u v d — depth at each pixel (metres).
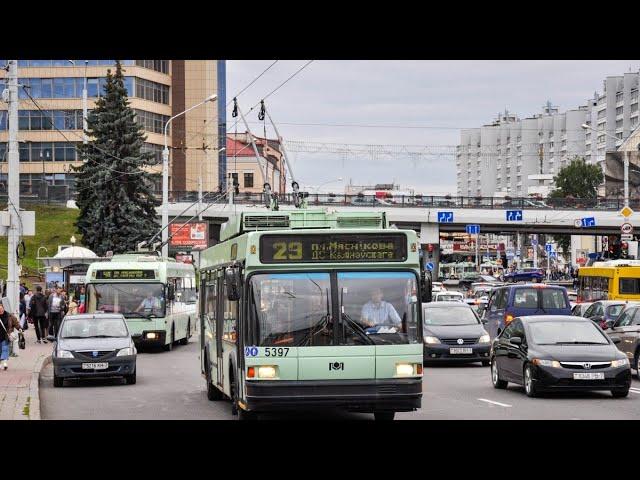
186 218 92.19
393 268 16.70
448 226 98.44
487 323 38.84
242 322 16.97
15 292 35.81
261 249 16.61
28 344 43.59
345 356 16.23
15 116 35.69
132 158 74.88
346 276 16.59
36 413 18.84
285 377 16.19
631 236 64.25
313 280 16.53
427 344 32.25
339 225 18.64
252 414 16.72
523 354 22.78
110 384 27.58
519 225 96.94
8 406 20.06
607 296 47.44
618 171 131.38
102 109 75.81
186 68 127.81
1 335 29.94
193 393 24.67
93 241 75.12
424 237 96.12
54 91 120.00
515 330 24.02
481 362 33.78
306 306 16.42
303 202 35.50
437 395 22.94
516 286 37.03
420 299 16.66
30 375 28.11
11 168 35.59
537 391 22.06
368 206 94.25
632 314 28.55
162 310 40.66
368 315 16.45
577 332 23.25
